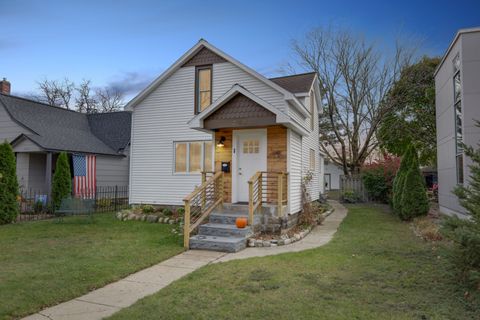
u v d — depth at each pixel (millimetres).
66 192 13070
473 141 8648
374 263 5766
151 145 13461
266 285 4656
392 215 12820
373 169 18609
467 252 4320
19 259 6137
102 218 11828
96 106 35969
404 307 3863
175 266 5934
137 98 13531
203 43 12789
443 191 11570
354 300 4086
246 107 9109
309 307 3873
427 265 5566
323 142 24734
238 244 7207
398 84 22141
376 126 22734
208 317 3635
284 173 9297
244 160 9789
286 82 14859
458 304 3934
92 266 5672
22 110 15641
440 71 11867
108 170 16688
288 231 8906
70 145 14953
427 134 23203
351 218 12023
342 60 22734
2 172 10469
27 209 13141
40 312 3887
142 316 3684
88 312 3885
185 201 7457
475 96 8734
